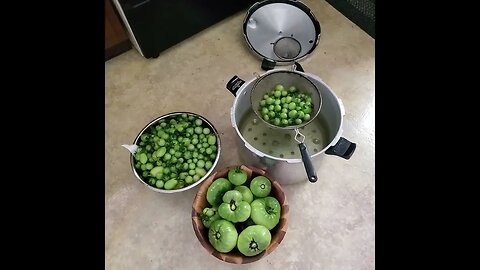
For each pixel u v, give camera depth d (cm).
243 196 108
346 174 130
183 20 140
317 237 122
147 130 125
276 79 119
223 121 138
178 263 119
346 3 155
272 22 151
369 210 126
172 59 149
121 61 149
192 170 119
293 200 126
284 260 119
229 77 146
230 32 154
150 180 118
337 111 115
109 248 121
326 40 152
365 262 119
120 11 127
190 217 125
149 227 123
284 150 125
